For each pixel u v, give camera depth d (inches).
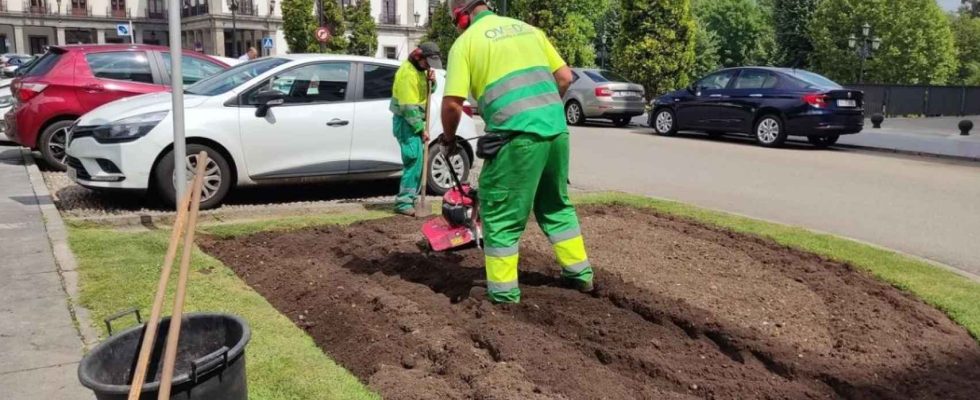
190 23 2466.8
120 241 236.8
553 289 194.4
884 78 2213.3
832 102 596.7
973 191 421.4
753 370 156.5
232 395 110.3
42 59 414.3
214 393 106.7
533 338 161.5
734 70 663.1
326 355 155.7
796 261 237.6
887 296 206.5
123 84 397.1
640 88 815.7
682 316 177.2
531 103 169.5
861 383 150.8
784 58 2404.0
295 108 315.0
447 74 174.6
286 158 313.6
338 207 307.9
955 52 2603.3
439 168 353.4
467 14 181.6
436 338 160.6
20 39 2416.3
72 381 142.9
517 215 176.2
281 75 315.3
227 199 334.0
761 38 2795.3
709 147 615.8
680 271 217.9
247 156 305.0
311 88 322.0
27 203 296.2
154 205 308.0
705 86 679.1
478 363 148.9
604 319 177.0
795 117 602.2
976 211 359.6
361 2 1939.0
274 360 147.9
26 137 386.0
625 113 801.6
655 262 226.8
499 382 139.0
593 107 799.1
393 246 239.6
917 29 2191.2
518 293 181.8
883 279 223.5
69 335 163.5
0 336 161.9
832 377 152.3
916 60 2201.0
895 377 155.5
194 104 297.6
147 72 406.6
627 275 210.7
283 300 193.0
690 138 692.7
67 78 386.3
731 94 649.6
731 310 186.1
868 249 257.6
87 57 395.5
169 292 188.2
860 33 2182.6
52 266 209.3
